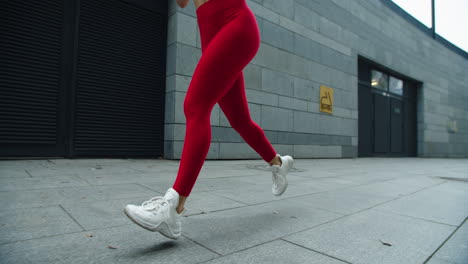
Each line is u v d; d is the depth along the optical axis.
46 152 4.99
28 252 1.21
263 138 1.99
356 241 1.53
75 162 4.72
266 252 1.33
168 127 6.05
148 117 6.14
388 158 11.90
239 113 1.85
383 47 12.12
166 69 6.33
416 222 1.95
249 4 7.24
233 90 1.79
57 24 5.18
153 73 6.26
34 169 3.69
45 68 5.02
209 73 1.43
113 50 5.75
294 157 8.13
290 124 8.05
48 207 1.94
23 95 4.79
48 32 5.08
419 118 14.80
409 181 4.23
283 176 2.13
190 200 2.38
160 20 6.41
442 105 16.19
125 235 1.48
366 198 2.77
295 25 8.38
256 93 7.22
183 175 1.42
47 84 5.03
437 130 15.67
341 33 10.05
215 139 6.32
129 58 5.95
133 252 1.27
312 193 2.93
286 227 1.73
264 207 2.22
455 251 1.42
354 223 1.88
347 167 6.36
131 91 5.95
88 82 5.45
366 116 11.54
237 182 3.39
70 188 2.60
